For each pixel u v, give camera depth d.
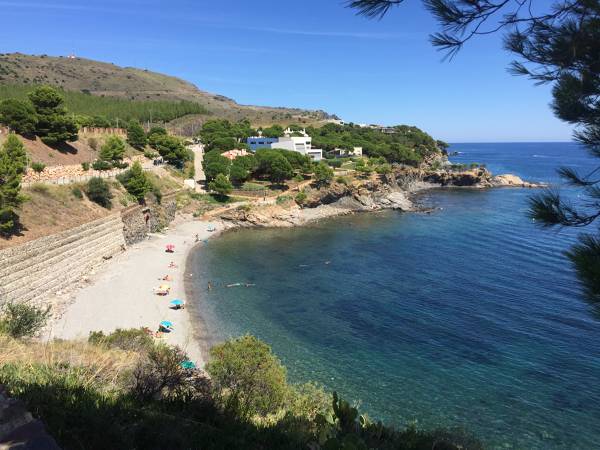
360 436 10.48
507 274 57.62
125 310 41.00
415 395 29.67
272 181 110.44
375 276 57.03
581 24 6.66
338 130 199.25
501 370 33.12
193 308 43.88
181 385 12.21
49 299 41.16
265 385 17.52
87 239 51.25
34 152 65.69
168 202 84.19
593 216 7.01
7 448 5.84
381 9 7.01
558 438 25.55
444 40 7.38
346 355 35.19
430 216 103.75
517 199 127.25
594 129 7.30
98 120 107.44
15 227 40.69
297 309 45.03
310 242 77.44
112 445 7.65
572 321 42.19
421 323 41.78
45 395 8.91
